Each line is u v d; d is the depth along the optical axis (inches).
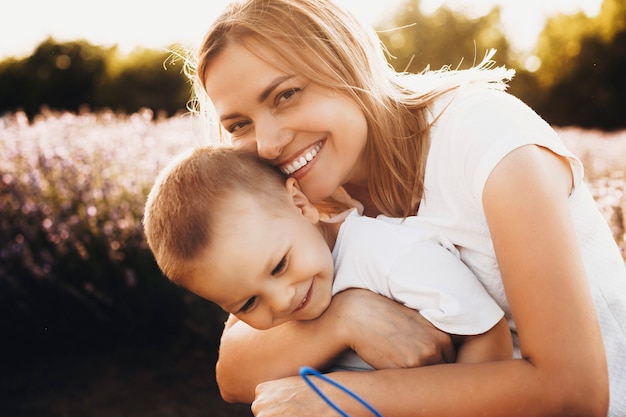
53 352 158.2
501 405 49.5
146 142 194.1
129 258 154.9
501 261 51.9
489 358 55.4
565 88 553.3
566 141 239.3
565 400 48.1
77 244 151.5
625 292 61.6
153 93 569.3
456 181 58.3
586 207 59.7
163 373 147.7
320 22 62.8
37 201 165.5
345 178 66.6
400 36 548.4
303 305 59.4
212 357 152.7
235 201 58.5
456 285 55.9
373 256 58.6
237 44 60.8
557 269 49.2
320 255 59.9
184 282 60.1
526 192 51.3
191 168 61.5
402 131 64.5
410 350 55.1
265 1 62.3
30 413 134.4
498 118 56.4
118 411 134.6
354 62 63.6
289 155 62.7
